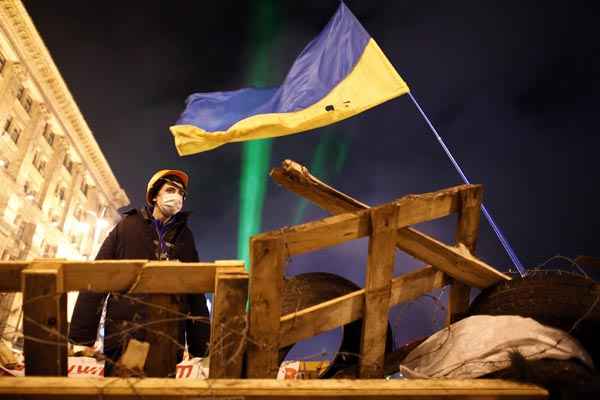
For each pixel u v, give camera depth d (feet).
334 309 9.86
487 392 8.02
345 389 7.83
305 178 11.66
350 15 21.11
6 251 110.42
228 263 9.19
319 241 9.61
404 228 11.18
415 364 10.61
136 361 8.63
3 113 112.57
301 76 19.89
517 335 9.21
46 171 132.87
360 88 19.52
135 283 8.93
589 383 8.12
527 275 11.10
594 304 9.99
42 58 121.29
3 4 106.83
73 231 150.30
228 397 7.60
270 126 17.85
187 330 12.12
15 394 7.32
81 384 7.56
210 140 17.26
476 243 11.96
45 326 8.49
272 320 9.05
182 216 13.98
